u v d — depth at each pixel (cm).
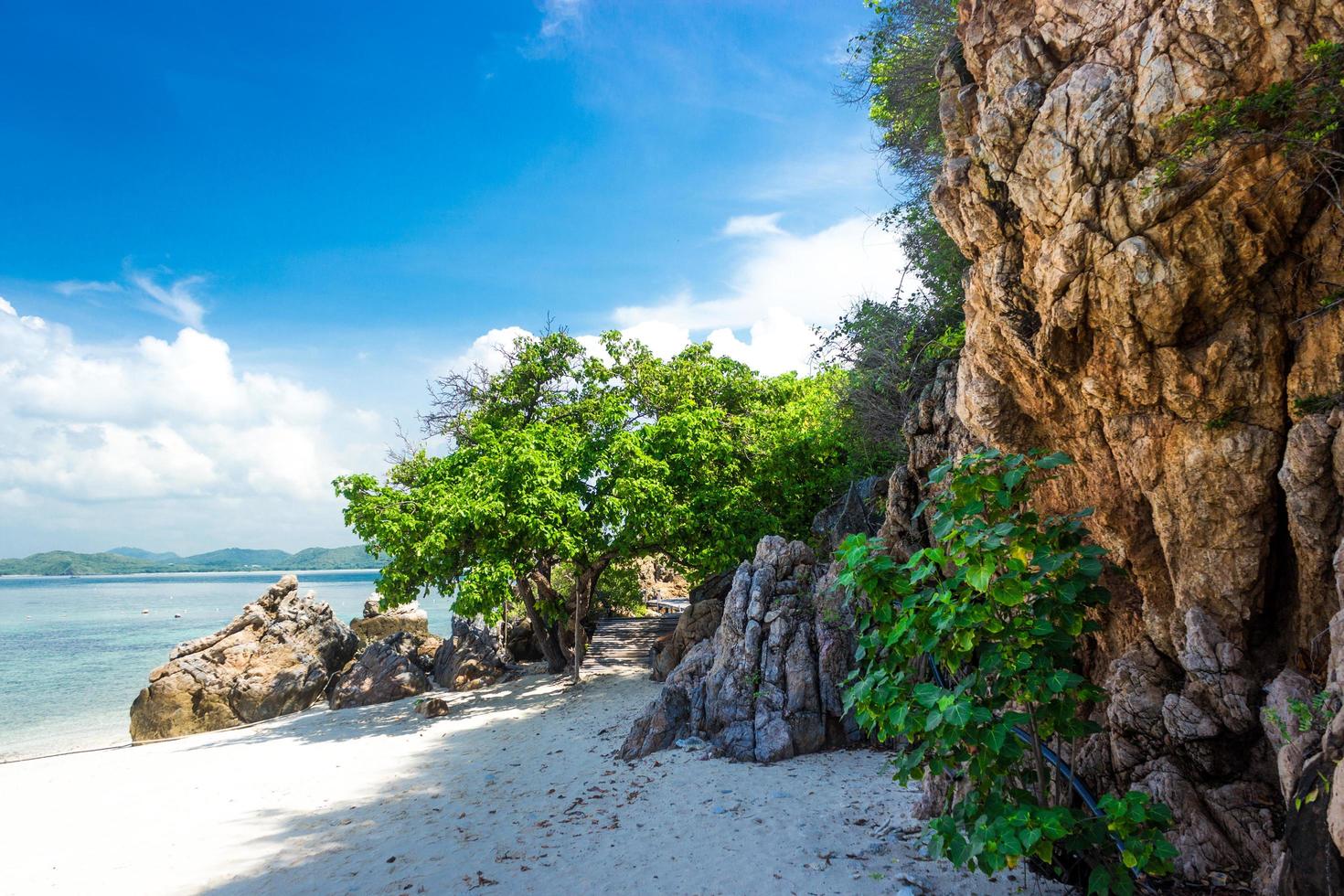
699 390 2836
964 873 676
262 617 2595
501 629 2798
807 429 2322
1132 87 586
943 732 521
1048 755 609
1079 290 620
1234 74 539
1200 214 558
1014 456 545
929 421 1097
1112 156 591
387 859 923
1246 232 548
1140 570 680
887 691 564
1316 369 546
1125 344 610
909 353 1432
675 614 3891
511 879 809
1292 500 539
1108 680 681
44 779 1571
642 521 1988
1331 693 447
